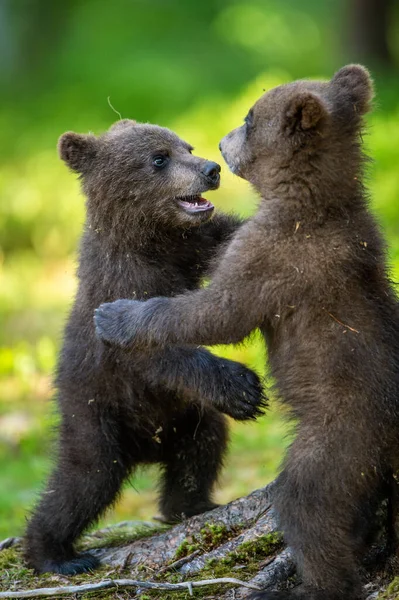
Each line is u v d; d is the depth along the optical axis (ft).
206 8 151.94
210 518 35.01
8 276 95.81
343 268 31.45
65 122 119.65
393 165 80.43
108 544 38.19
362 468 30.40
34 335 81.51
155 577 33.47
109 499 37.83
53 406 40.68
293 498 30.37
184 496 39.52
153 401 37.93
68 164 40.09
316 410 31.07
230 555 33.32
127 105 122.31
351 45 122.93
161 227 38.83
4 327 83.61
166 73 129.08
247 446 57.72
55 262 99.45
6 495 54.49
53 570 36.01
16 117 128.67
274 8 152.56
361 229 32.30
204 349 36.50
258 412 36.17
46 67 150.61
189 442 39.06
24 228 101.40
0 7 160.66
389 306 31.91
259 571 32.50
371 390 30.66
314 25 150.30
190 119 110.22
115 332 33.78
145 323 33.19
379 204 74.18
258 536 33.68
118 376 37.19
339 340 31.07
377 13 120.88
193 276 39.37
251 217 33.73
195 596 31.86
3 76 151.94
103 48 144.66
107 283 38.04
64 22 157.58
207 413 38.60
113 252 38.34
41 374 72.95
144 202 38.88
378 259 32.35
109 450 37.65
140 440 39.06
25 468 58.85
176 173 39.29
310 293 31.45
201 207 38.55
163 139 40.04
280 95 33.55
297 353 31.76
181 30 147.43
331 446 30.40
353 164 32.60
